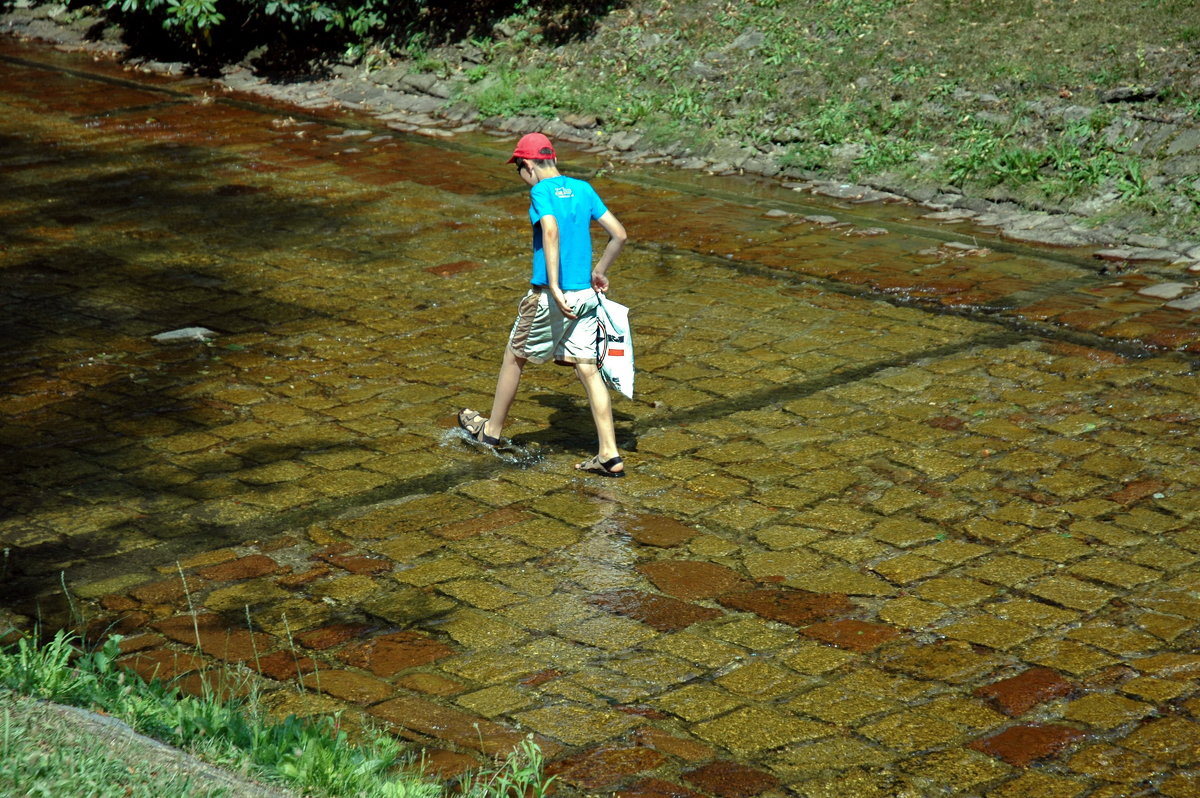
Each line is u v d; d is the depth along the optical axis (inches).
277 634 428.5
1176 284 764.0
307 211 989.2
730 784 343.0
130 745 303.3
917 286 785.6
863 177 1024.9
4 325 749.9
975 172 976.9
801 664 402.9
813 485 533.0
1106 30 1064.2
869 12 1214.3
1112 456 546.0
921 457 554.9
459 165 1124.5
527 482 544.7
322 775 313.1
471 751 359.3
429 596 451.8
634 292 796.6
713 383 649.6
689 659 407.5
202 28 1491.1
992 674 392.8
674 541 489.1
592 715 377.7
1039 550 470.3
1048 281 786.2
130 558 483.2
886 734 364.5
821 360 673.6
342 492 537.6
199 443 588.7
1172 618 419.8
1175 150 915.4
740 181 1061.8
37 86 1491.1
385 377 668.7
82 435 598.2
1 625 435.2
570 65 1326.3
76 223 962.7
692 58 1251.2
